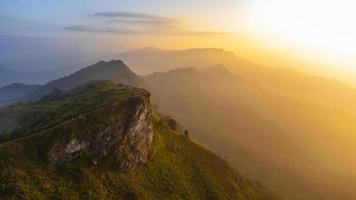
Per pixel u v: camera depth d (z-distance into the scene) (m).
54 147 169.38
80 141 176.75
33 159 164.25
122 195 177.00
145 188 188.75
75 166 172.38
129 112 198.50
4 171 153.00
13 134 193.88
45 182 158.00
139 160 197.62
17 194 146.50
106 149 184.75
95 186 170.00
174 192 196.75
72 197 159.62
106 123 186.62
